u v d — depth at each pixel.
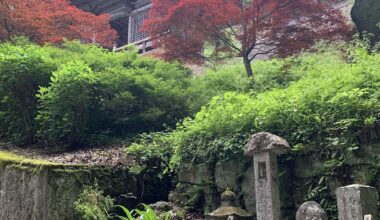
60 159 6.89
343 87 5.19
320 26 9.62
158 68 9.90
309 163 5.04
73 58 9.35
